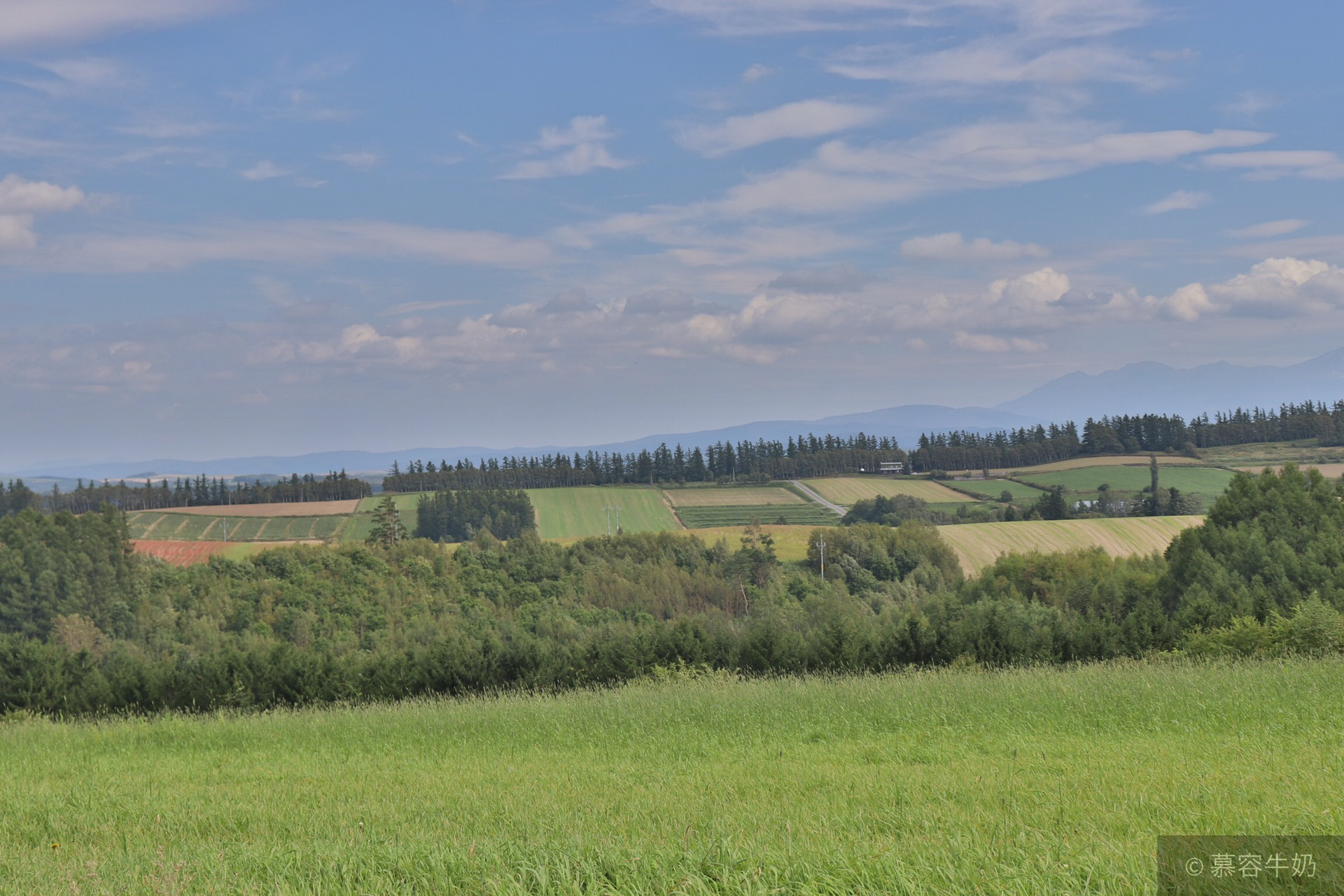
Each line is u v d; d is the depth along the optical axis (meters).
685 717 17.56
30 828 9.73
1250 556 62.72
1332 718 13.60
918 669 33.22
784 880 5.73
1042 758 12.09
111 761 16.44
